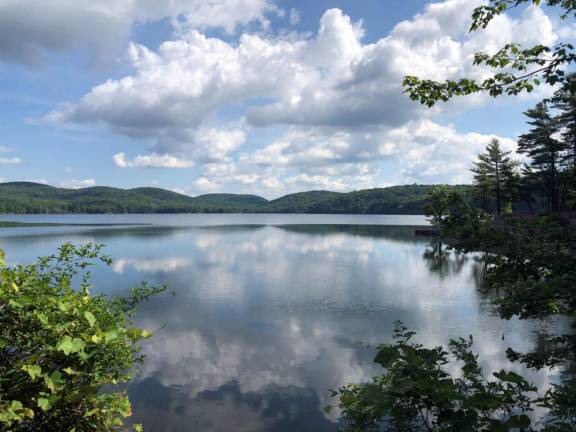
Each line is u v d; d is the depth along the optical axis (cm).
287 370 1474
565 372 1312
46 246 5684
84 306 361
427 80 526
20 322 328
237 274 3597
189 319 2119
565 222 437
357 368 1491
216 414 1162
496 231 450
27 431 320
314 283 3186
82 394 320
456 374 1359
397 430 399
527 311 450
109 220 16425
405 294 2775
